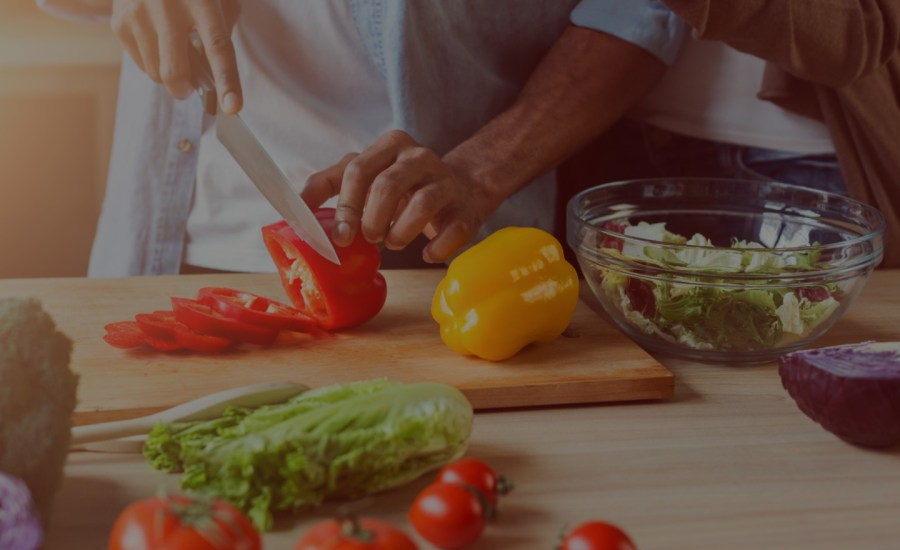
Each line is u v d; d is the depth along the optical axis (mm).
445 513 813
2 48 2545
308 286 1288
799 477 975
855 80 1435
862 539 878
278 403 961
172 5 1326
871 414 988
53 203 2773
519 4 1545
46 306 1343
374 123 1674
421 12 1475
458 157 1384
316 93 1655
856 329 1351
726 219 1424
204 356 1195
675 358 1260
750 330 1189
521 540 865
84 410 1049
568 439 1049
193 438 911
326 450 868
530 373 1156
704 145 1698
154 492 920
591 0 1537
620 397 1140
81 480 933
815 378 1012
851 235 1324
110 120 2713
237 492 853
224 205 1717
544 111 1472
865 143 1533
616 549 758
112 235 1812
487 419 1098
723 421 1093
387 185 1216
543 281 1191
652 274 1193
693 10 1254
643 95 1574
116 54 2646
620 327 1307
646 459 1006
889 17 1388
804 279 1174
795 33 1327
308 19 1585
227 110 1267
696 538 874
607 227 1384
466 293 1184
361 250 1254
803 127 1615
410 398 914
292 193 1229
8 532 731
